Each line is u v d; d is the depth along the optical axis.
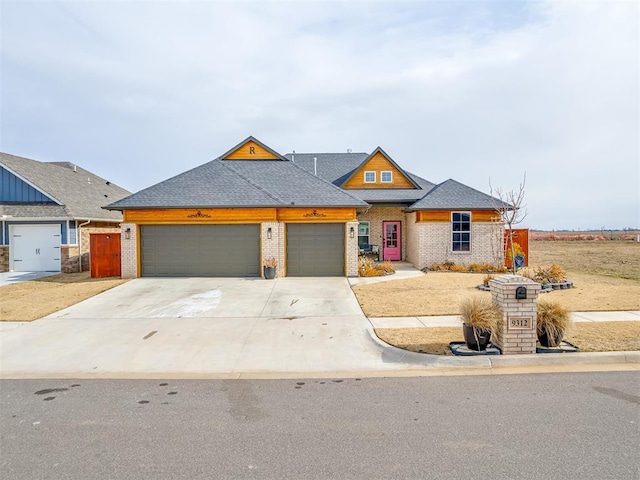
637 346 6.95
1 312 10.54
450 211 18.69
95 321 9.65
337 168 24.30
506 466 3.58
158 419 4.70
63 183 22.44
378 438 4.13
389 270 17.09
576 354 6.55
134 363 6.96
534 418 4.54
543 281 13.30
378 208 21.73
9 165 20.19
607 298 11.28
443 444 3.99
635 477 3.39
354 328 8.80
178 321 9.58
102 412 4.92
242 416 4.75
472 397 5.19
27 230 19.48
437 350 7.03
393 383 5.80
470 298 7.12
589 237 47.06
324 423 4.51
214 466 3.65
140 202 15.79
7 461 3.77
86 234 20.52
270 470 3.57
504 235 18.50
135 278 15.65
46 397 5.46
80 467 3.65
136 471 3.58
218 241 15.95
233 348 7.66
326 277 15.91
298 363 6.84
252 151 20.66
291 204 15.80
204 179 17.41
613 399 5.06
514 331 6.65
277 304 11.17
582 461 3.64
